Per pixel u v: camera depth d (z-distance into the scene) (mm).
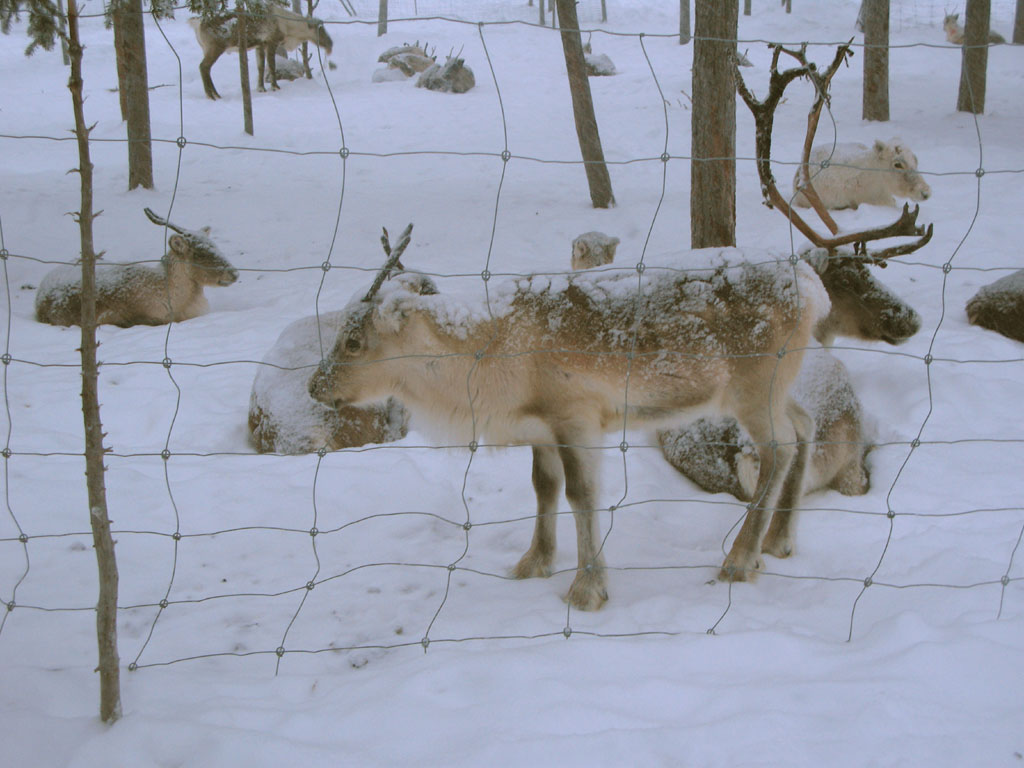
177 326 8828
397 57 22172
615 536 4871
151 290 8961
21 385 7105
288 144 16438
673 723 3117
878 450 5871
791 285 4227
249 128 16812
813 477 5324
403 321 4211
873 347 7230
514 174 14641
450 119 17984
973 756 2939
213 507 5199
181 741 2992
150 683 3396
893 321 5594
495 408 4391
